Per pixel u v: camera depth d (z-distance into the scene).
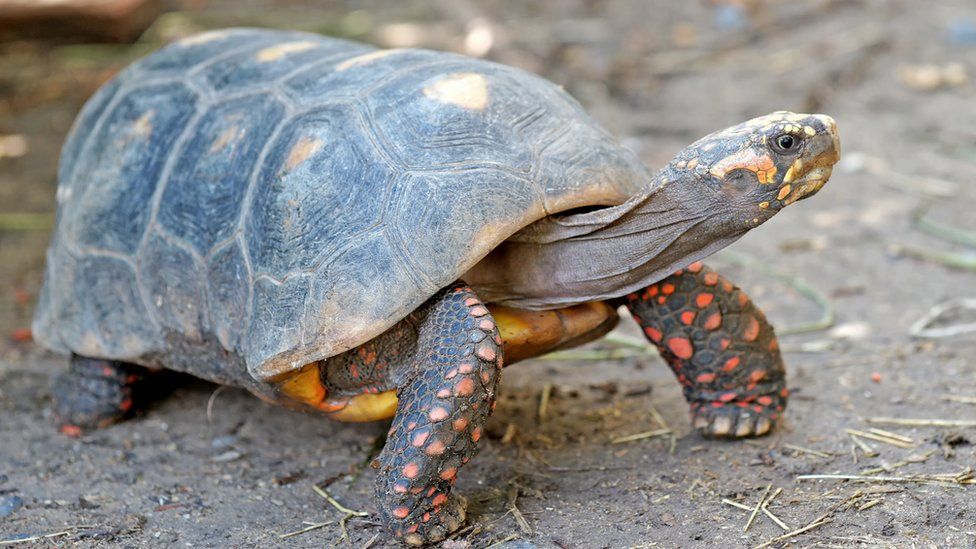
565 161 2.83
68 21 8.30
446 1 9.00
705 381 3.15
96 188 3.51
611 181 2.85
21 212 5.96
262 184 2.98
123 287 3.36
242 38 3.75
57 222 3.72
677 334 3.05
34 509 3.13
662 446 3.31
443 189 2.70
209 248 3.07
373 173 2.78
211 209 3.11
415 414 2.57
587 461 3.23
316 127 2.96
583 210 2.89
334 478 3.25
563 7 9.06
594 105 6.93
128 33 8.48
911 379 3.69
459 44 8.02
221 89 3.37
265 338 2.78
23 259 5.41
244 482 3.27
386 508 2.65
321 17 8.95
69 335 3.49
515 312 2.94
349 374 2.92
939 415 3.38
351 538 2.87
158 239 3.25
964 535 2.64
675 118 6.72
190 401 3.88
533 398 3.75
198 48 3.73
